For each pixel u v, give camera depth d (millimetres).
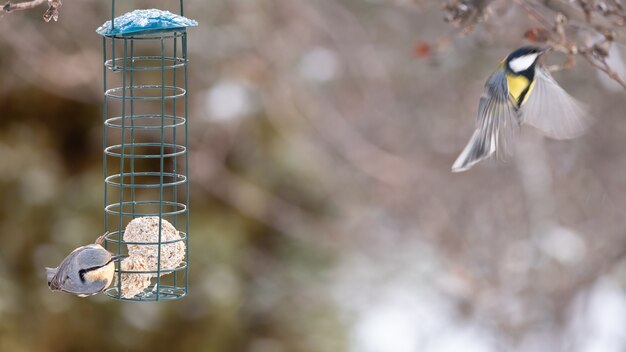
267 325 14500
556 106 6992
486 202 14781
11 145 13328
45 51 13031
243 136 14234
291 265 14711
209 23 13375
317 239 14789
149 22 7188
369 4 15188
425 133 15281
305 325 14602
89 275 7039
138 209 13430
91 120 13711
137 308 13508
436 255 15258
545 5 7469
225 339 13977
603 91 14109
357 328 15070
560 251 14055
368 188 15281
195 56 13539
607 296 14625
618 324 14156
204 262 13867
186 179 7758
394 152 15289
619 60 11375
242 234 14352
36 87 13539
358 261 15289
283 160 14469
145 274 7574
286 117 14367
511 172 14578
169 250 7621
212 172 13867
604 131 14219
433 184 15047
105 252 7176
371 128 15367
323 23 14430
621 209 14156
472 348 14633
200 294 13766
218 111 13711
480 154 6828
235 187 14078
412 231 15320
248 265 14422
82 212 13289
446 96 15070
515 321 14156
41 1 6520
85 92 13484
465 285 14602
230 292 13969
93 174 13461
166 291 7984
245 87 13852
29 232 13062
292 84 14234
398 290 15344
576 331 14125
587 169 14242
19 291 12898
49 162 13422
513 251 14312
